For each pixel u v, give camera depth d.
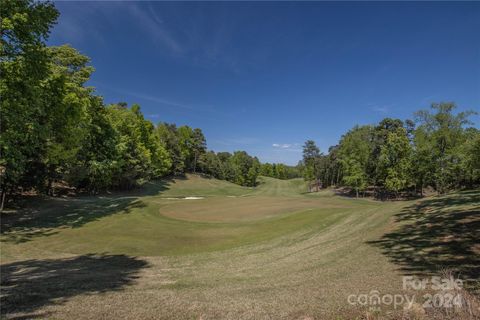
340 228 13.94
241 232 15.48
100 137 31.00
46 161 22.39
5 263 10.59
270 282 7.55
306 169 73.31
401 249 9.09
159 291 6.96
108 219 20.05
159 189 52.78
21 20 11.75
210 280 8.13
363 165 49.12
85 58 23.62
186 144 78.88
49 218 20.27
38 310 5.42
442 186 40.06
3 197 21.81
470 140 34.78
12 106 12.88
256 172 94.94
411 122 53.88
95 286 7.39
